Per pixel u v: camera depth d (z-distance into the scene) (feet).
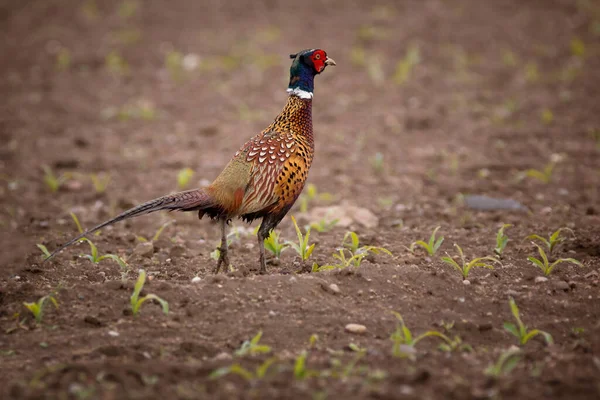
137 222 58.49
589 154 73.36
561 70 101.24
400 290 39.93
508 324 35.32
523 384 30.22
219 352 33.96
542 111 87.25
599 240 48.80
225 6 136.15
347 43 113.60
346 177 70.03
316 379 30.71
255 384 30.22
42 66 109.09
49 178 66.80
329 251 48.91
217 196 40.55
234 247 51.26
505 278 43.14
